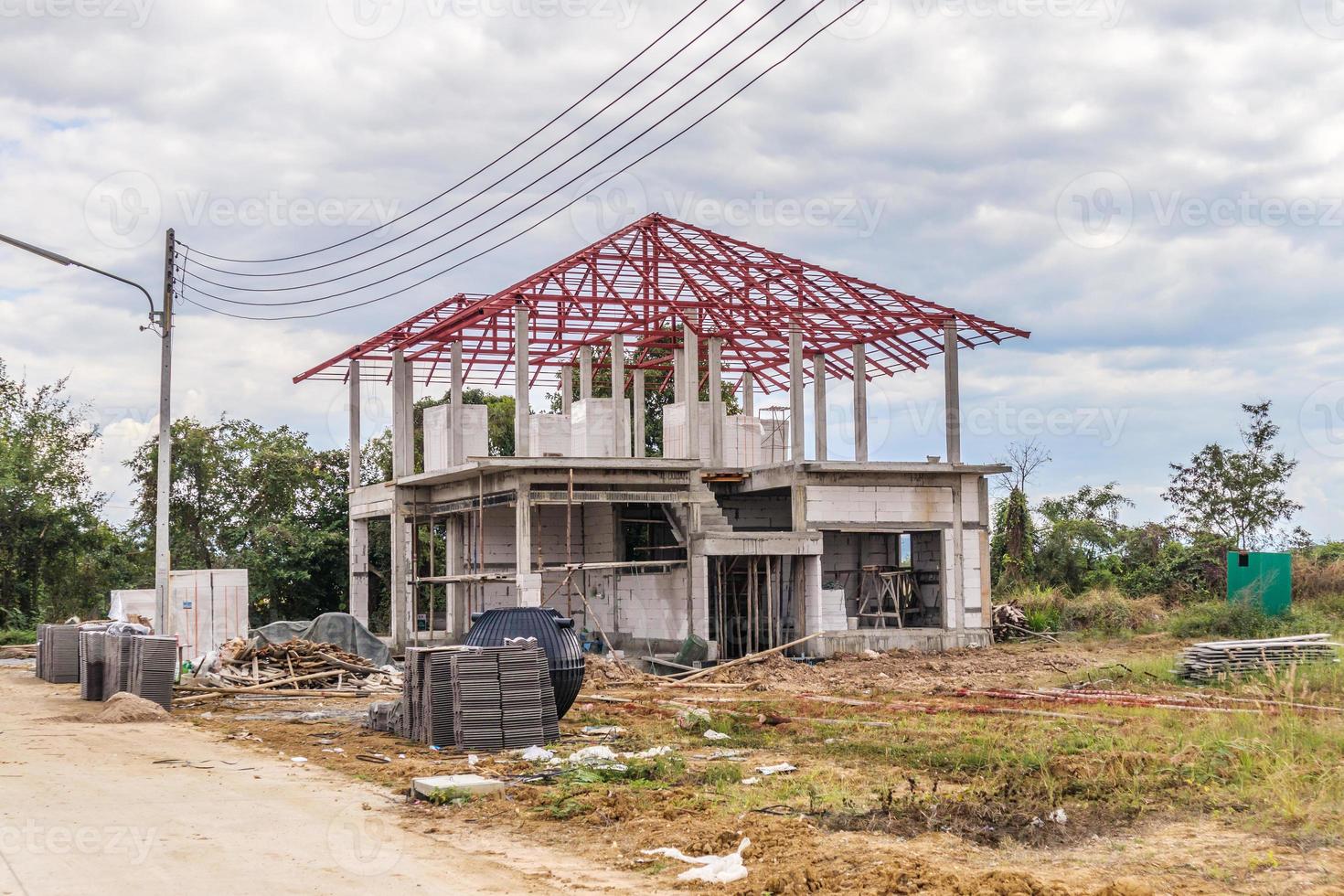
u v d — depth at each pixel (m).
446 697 18.25
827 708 22.20
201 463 53.75
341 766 16.42
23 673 34.31
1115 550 51.84
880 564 40.34
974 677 28.59
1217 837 10.84
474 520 39.16
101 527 51.34
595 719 21.06
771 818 12.14
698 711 20.12
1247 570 39.12
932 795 13.07
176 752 17.97
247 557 51.25
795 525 35.41
